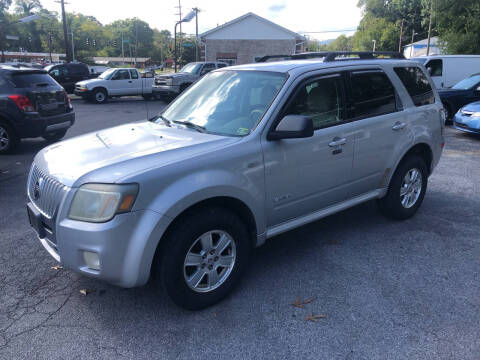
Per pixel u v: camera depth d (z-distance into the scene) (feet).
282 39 105.29
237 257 10.33
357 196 13.66
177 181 8.95
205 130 11.33
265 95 11.35
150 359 8.38
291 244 13.67
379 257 12.67
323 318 9.64
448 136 33.55
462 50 82.17
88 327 9.41
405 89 14.61
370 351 8.54
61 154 10.48
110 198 8.41
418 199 15.61
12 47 301.22
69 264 8.96
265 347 8.70
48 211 9.46
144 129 11.98
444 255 12.78
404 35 209.87
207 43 104.99
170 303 10.34
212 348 8.68
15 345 8.78
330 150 11.96
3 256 12.91
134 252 8.54
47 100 28.04
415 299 10.37
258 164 10.30
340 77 12.53
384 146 13.65
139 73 71.51
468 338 8.89
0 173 22.71
